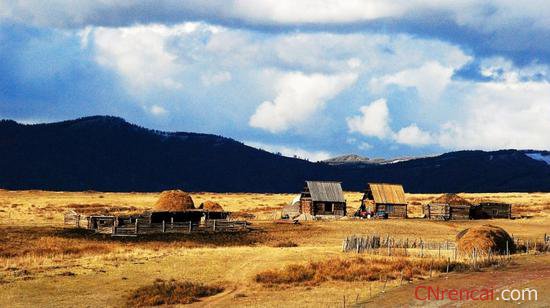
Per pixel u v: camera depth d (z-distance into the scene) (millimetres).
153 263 54812
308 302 41656
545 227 92875
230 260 56375
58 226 84938
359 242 63062
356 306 39719
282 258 57125
